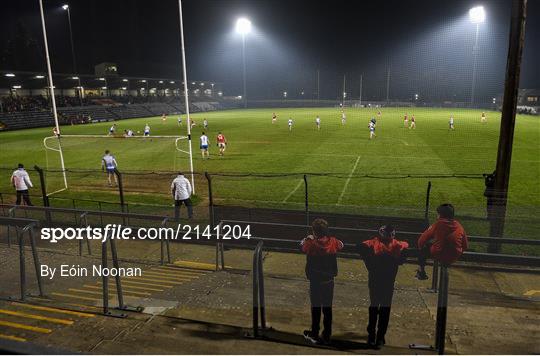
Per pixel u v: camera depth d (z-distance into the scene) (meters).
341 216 9.91
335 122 50.84
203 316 6.09
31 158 27.20
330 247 5.39
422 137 34.75
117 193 17.39
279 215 10.27
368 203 15.07
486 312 6.32
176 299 6.73
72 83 73.44
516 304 6.71
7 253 9.15
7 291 7.11
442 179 18.86
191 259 9.43
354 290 7.22
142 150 29.69
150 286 7.42
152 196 16.77
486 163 22.97
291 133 38.84
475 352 5.17
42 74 61.81
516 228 11.60
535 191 16.47
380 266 5.29
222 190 17.47
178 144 32.25
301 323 5.91
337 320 6.12
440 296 4.96
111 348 5.00
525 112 62.31
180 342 5.15
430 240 6.11
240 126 47.28
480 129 41.12
